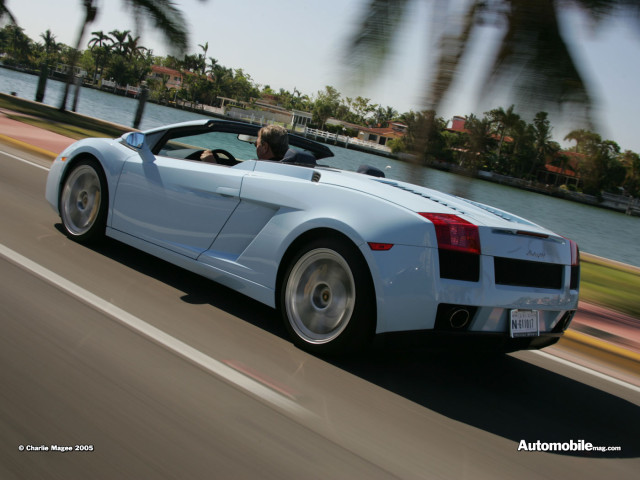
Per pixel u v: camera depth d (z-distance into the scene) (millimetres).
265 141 3766
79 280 3463
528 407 2891
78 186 4309
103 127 19734
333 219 2852
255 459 1960
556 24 7973
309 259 2979
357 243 2746
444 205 2980
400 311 2646
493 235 2723
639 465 2451
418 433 2379
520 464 2279
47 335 2629
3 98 22734
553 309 2928
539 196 58094
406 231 2658
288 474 1911
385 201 2807
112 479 1729
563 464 2344
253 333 3141
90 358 2482
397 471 2059
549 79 8125
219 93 100750
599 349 4082
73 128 16062
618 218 54375
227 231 3377
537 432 2611
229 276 3330
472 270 2652
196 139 3994
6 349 2424
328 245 2871
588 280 7738
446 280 2598
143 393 2266
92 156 4227
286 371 2721
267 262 3146
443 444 2328
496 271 2709
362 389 2695
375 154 76562
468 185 9117
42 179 7266
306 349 2982
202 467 1859
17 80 68875
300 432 2197
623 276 8898
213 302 3549
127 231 3947
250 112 93750
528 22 8039
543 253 2893
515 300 2740
